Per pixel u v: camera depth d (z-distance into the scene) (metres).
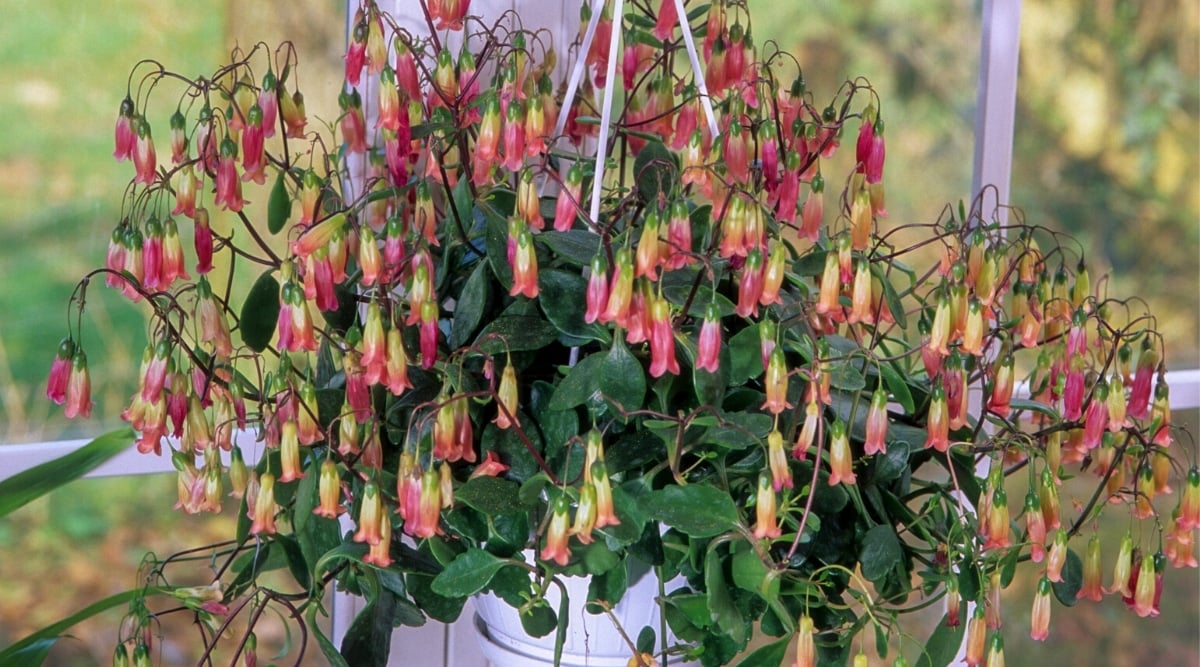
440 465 0.85
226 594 0.96
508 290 0.89
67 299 1.15
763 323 0.83
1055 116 1.44
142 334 1.18
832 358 0.87
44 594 1.16
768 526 0.81
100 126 1.14
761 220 0.84
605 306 0.80
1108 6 1.44
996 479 0.92
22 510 1.15
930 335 0.98
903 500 1.00
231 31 1.16
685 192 0.90
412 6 1.15
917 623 1.41
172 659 1.20
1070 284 1.46
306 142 1.18
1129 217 1.48
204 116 0.96
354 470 0.89
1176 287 1.51
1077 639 1.51
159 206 1.16
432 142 0.94
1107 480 1.05
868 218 0.96
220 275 1.19
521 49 0.98
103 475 1.17
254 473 0.93
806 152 1.01
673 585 0.97
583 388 0.83
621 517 0.82
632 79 1.07
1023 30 1.41
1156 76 1.47
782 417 0.90
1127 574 1.05
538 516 0.88
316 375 1.02
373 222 1.10
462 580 0.84
